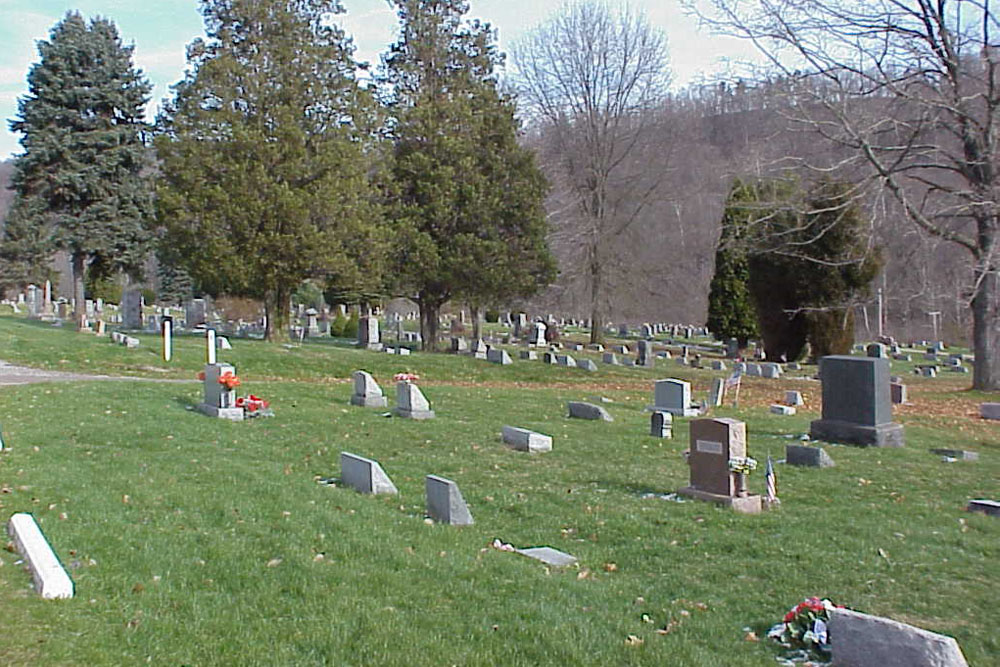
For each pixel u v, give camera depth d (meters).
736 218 35.09
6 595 6.79
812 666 6.42
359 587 7.71
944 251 34.97
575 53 49.53
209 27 34.91
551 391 25.98
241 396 19.80
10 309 55.19
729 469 11.39
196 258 32.59
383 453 14.79
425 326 39.28
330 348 34.28
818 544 9.46
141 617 6.71
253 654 6.22
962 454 15.34
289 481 11.88
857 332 57.53
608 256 50.78
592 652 6.50
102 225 45.88
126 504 10.17
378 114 36.34
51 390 19.44
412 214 36.38
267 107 33.50
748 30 26.12
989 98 24.56
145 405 17.94
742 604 7.71
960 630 7.18
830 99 26.06
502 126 37.59
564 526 10.45
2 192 98.75
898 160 25.41
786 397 24.48
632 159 53.06
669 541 9.72
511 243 37.53
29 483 10.91
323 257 33.06
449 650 6.41
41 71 45.50
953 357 42.44
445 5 41.72
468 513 10.45
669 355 43.19
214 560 8.26
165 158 33.16
